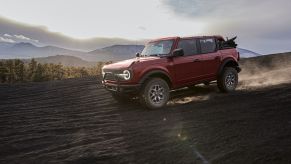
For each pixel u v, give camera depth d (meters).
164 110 6.44
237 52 8.62
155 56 7.20
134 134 4.63
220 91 8.34
